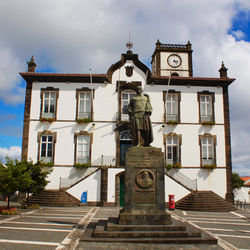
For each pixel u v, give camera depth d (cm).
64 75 2598
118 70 2677
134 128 1166
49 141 2544
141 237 926
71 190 2219
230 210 2119
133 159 1080
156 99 2648
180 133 2609
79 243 886
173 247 852
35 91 2612
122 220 993
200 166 2556
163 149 2566
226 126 2659
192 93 2695
